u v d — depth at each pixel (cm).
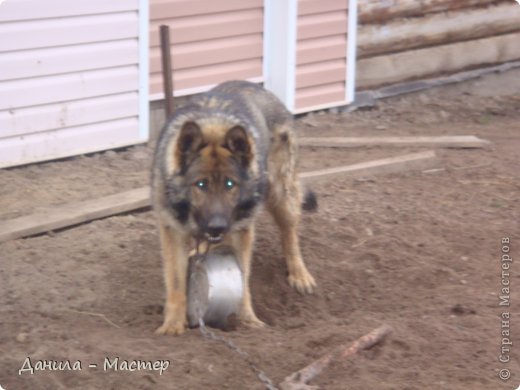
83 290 825
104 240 925
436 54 1523
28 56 1100
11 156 1111
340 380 658
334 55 1386
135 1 1166
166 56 1030
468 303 825
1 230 903
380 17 1447
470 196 1099
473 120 1446
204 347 710
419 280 891
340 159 1198
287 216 881
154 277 861
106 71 1168
